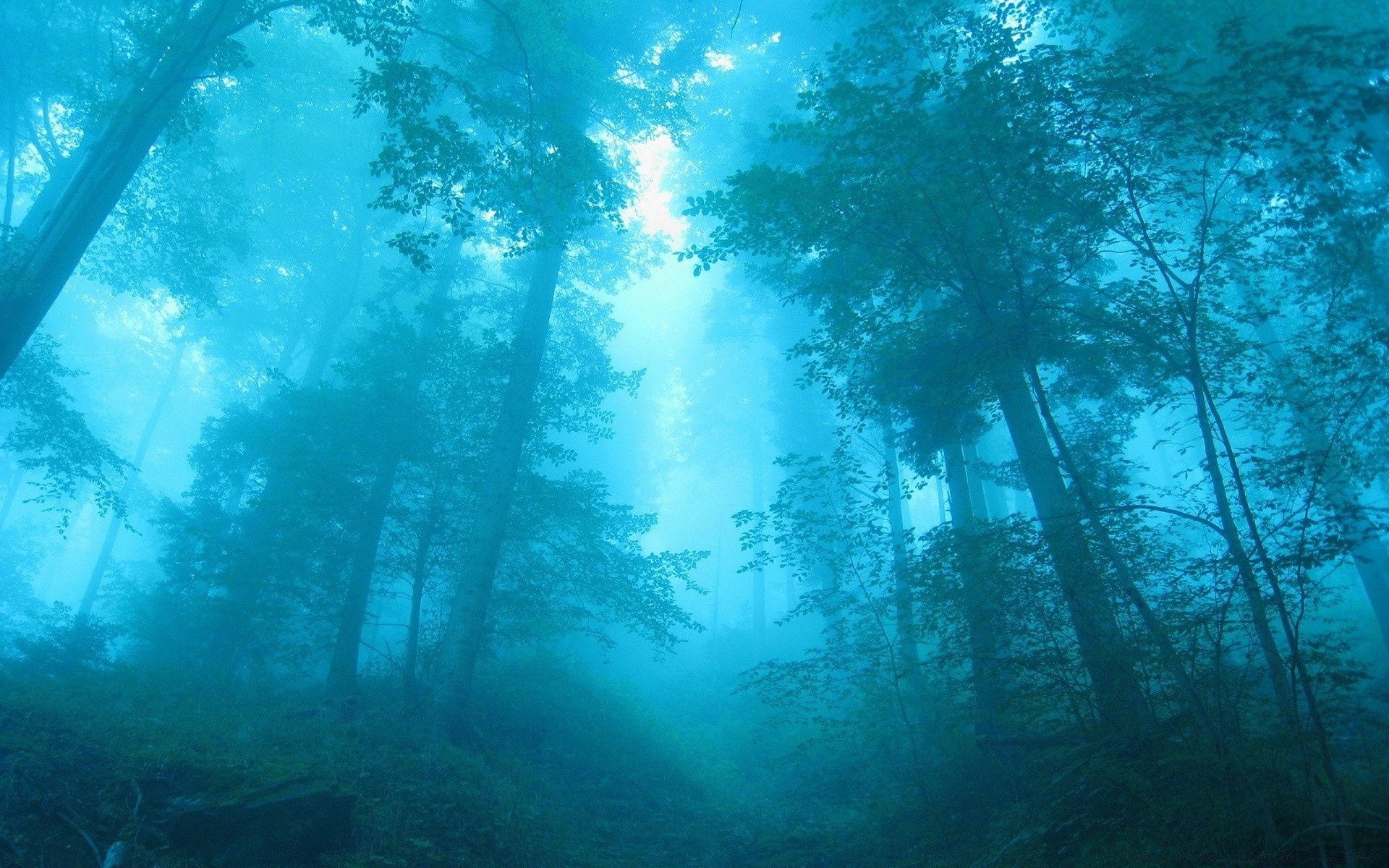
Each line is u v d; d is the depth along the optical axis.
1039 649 6.56
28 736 6.32
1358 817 4.59
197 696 10.33
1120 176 6.62
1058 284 7.29
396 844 6.80
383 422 12.80
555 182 9.97
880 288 8.56
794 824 10.96
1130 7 9.20
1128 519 6.73
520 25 11.58
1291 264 7.07
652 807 11.84
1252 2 8.60
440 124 8.67
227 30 11.06
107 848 5.39
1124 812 5.83
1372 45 5.61
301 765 7.27
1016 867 6.32
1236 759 4.90
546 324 14.43
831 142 7.60
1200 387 6.03
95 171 10.43
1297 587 5.12
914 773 9.31
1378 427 6.56
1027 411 9.14
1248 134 6.05
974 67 7.14
